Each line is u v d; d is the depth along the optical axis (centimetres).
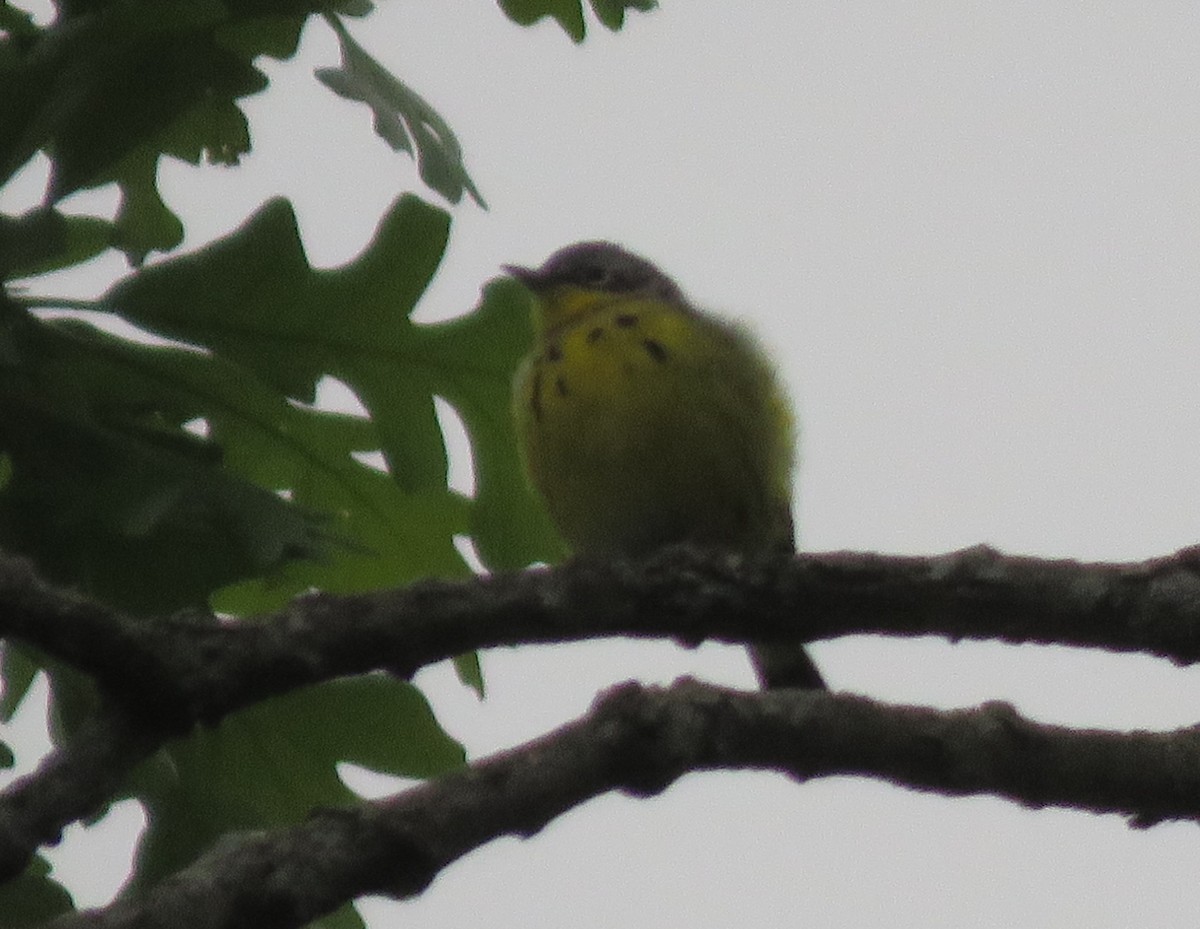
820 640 812
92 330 902
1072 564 805
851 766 776
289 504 848
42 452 843
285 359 908
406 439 951
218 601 993
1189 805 803
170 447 873
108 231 968
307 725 948
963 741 785
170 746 934
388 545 995
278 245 891
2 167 803
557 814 722
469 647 763
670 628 792
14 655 944
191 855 928
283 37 970
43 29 868
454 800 700
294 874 661
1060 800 796
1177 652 795
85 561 854
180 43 831
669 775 740
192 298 878
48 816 682
